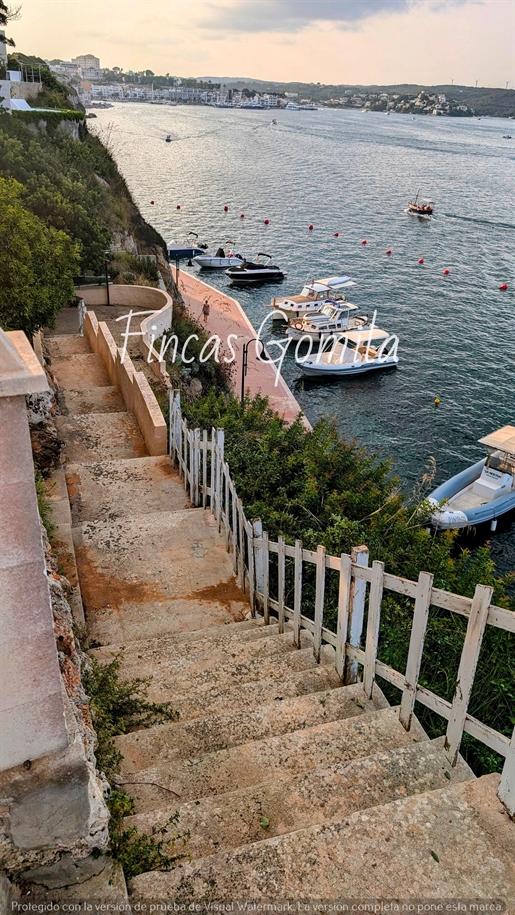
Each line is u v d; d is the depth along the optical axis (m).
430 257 71.19
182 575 9.09
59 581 6.10
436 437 35.59
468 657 4.26
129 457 13.95
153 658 6.87
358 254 71.75
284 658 6.55
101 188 43.69
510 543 27.16
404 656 6.55
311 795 4.38
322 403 38.50
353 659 5.92
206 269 65.50
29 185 30.09
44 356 20.91
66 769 3.49
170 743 5.18
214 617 8.31
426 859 3.82
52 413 15.26
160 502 11.35
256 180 115.75
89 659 6.16
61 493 11.08
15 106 51.38
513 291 60.72
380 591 5.02
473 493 28.75
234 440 13.41
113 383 19.19
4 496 2.95
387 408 38.47
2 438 2.87
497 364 44.94
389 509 11.29
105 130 169.75
